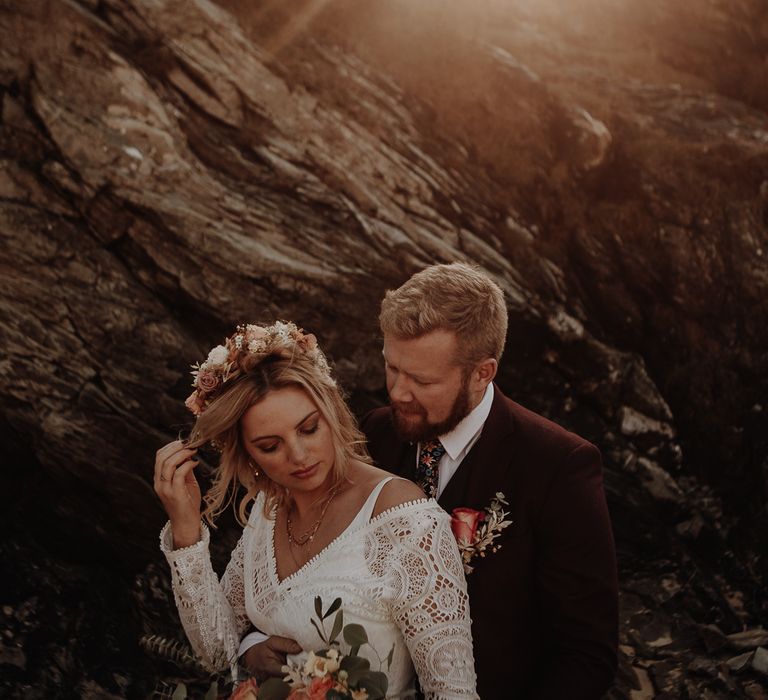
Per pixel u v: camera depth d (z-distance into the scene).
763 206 6.12
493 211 5.85
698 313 5.80
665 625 4.09
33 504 3.93
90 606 3.70
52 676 3.31
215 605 2.26
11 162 4.15
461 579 2.03
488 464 2.29
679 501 4.97
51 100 4.26
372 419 2.61
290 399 2.03
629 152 6.35
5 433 3.85
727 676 3.69
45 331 3.93
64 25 4.40
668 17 8.46
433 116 6.21
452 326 2.07
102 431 3.88
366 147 5.39
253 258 4.33
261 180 4.82
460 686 1.94
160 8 4.86
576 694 2.14
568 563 2.19
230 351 2.10
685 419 5.54
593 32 8.42
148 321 4.14
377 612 2.00
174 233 4.23
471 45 6.50
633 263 5.96
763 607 4.26
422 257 5.00
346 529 2.09
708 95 7.44
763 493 4.96
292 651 2.10
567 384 5.38
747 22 8.25
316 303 4.48
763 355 5.57
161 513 3.93
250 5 5.60
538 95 6.36
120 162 4.26
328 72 5.68
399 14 6.47
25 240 4.03
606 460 5.06
